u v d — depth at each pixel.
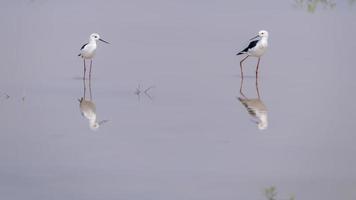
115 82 19.42
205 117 16.61
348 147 14.71
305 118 16.42
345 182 13.15
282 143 14.98
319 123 16.08
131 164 13.95
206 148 14.71
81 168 13.78
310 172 13.61
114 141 15.12
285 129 15.78
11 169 13.74
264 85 19.09
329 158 14.18
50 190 12.85
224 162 14.07
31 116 16.69
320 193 12.71
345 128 15.75
